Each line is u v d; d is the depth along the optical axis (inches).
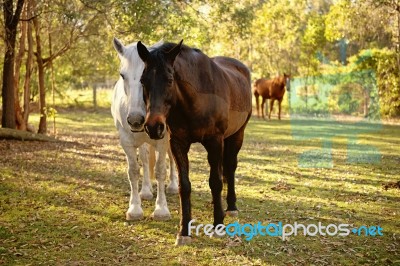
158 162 206.7
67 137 537.0
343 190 270.5
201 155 413.7
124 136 202.5
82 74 832.9
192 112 163.5
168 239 182.7
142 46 150.4
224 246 175.0
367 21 645.3
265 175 317.4
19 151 404.2
